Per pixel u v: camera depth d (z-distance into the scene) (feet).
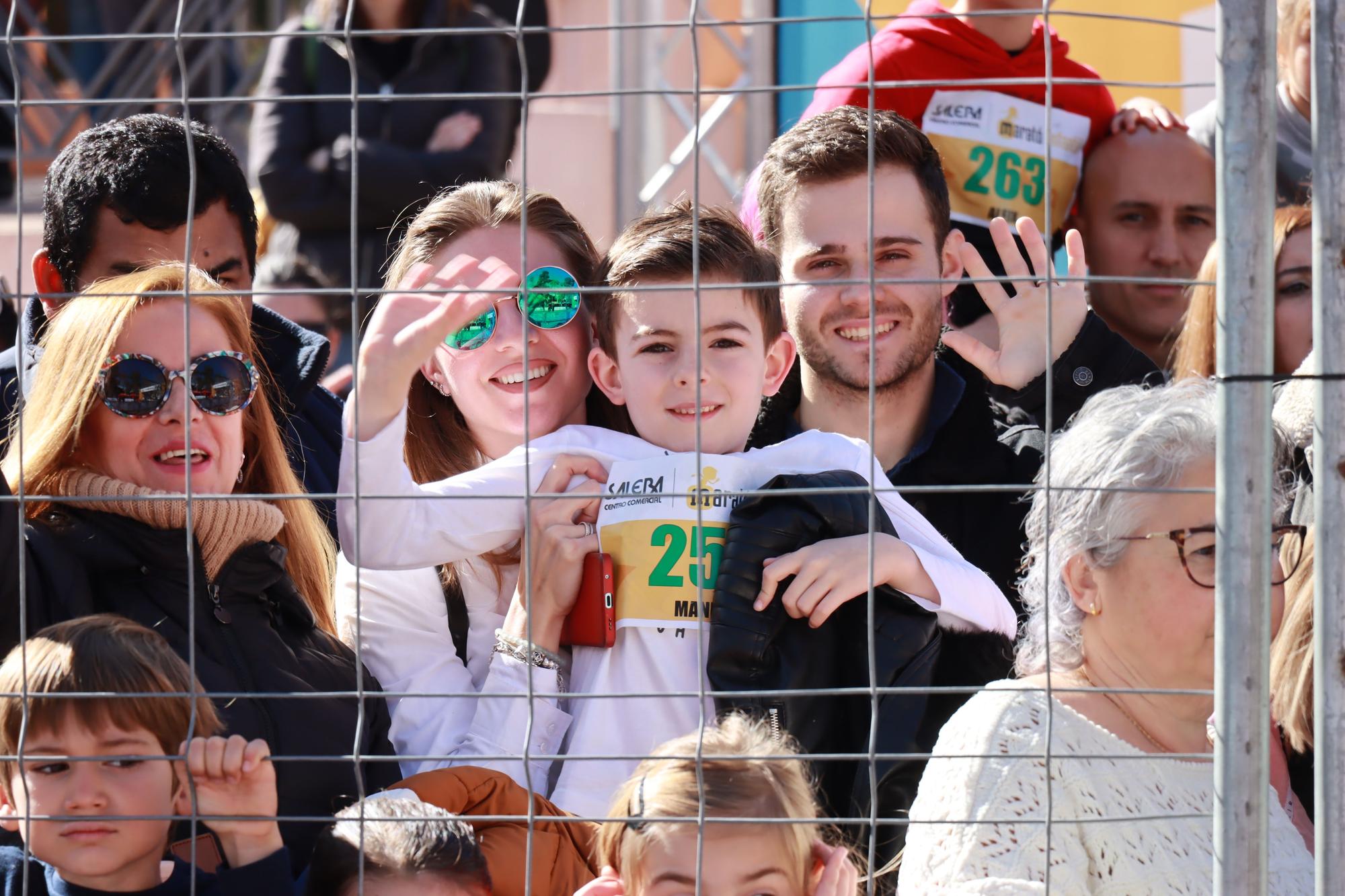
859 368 34.47
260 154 57.11
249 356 29.73
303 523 31.07
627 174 74.08
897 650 27.02
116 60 76.23
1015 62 45.60
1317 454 16.65
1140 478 23.39
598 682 28.04
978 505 34.83
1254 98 16.51
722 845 21.26
